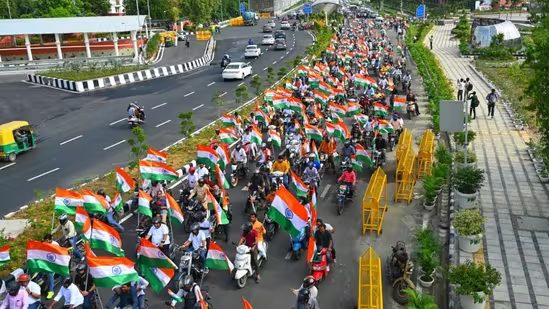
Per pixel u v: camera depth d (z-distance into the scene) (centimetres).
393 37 8550
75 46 7012
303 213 1580
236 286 1552
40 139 3253
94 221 1517
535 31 1906
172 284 1568
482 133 3000
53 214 1895
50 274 1479
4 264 1572
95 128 3478
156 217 1714
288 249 1775
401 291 1414
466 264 1388
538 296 1421
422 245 1587
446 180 2166
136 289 1345
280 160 2292
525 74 4534
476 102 3303
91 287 1386
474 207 1970
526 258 1620
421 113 3616
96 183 2423
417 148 2808
